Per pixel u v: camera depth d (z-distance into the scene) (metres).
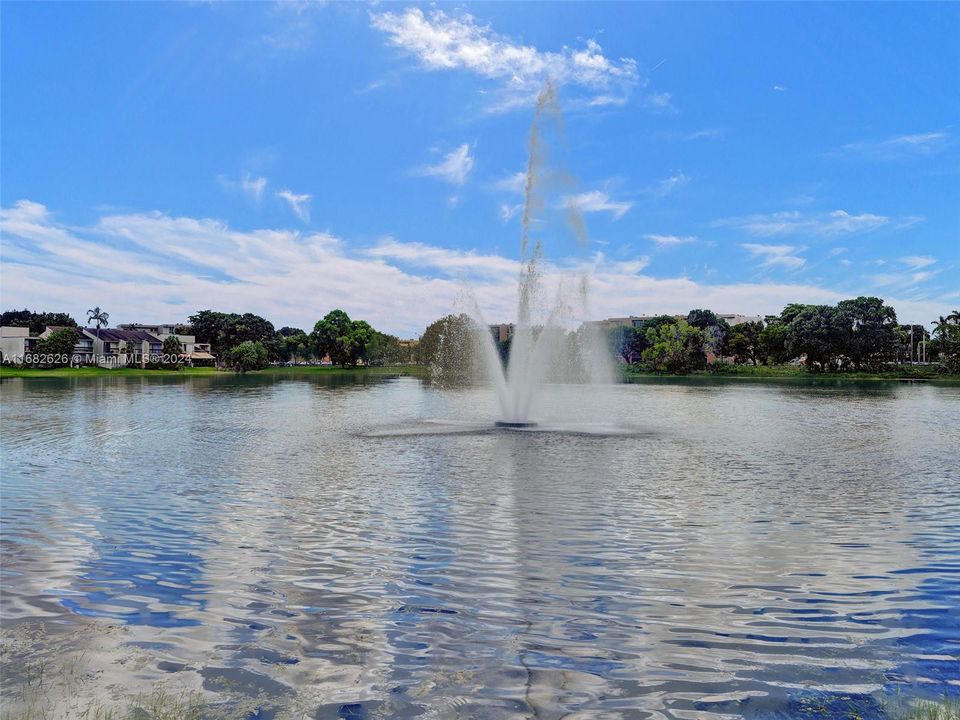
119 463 23.58
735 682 7.17
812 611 9.34
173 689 6.88
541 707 6.59
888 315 131.62
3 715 6.25
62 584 10.39
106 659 7.62
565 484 19.45
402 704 6.62
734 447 28.38
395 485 19.28
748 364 159.62
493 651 7.95
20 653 7.78
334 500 17.11
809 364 135.25
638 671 7.43
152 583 10.44
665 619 9.01
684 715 6.46
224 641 8.19
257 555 12.05
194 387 84.38
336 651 7.90
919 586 10.45
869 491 18.58
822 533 13.78
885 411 49.97
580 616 9.10
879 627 8.77
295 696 6.75
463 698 6.77
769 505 16.59
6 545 12.72
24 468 22.52
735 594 10.05
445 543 12.92
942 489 18.88
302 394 69.94
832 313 130.38
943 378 116.75
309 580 10.62
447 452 26.44
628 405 55.66
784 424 39.34
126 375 126.19
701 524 14.59
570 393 75.44
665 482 19.84
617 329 155.50
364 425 37.31
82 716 6.25
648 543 12.97
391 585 10.38
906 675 7.34
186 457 25.00
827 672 7.42
